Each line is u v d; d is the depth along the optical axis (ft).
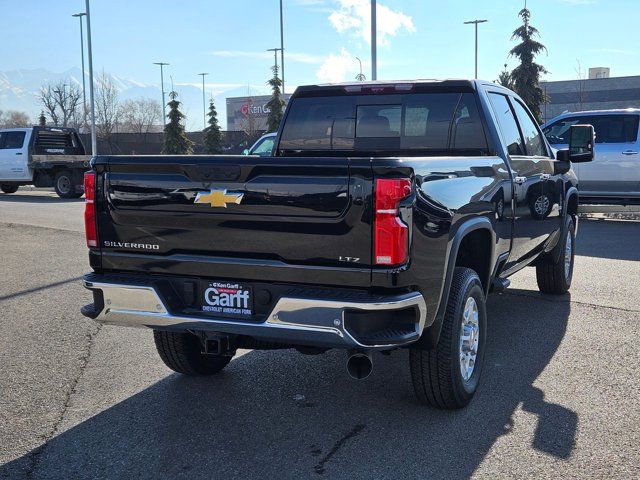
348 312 11.44
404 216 11.41
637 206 46.73
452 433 13.09
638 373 16.17
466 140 17.69
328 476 11.52
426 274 12.09
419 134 18.29
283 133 19.88
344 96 19.02
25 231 43.86
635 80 176.24
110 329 20.57
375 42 56.03
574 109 183.32
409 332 11.75
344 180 11.43
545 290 24.17
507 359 17.35
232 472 11.72
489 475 11.43
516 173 17.43
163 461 12.16
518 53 122.42
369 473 11.59
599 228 42.98
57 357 17.93
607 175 45.57
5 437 13.15
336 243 11.59
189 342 15.72
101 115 199.21
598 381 15.71
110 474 11.71
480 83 17.74
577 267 29.35
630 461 11.84
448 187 12.97
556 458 11.99
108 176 13.24
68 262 32.22
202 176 12.34
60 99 197.77
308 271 11.83
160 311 12.79
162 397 15.17
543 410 14.11
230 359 17.78
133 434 13.26
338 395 15.23
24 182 76.48
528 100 121.80
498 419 13.70
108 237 13.44
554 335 19.38
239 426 13.61
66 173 73.61
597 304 22.88
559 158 23.04
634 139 45.03
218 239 12.45
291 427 13.53
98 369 17.02
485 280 15.72
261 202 11.95
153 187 12.79
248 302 12.38
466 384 14.34
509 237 17.02
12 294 25.30
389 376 16.42
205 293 12.71
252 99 235.81
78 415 14.20
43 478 11.58
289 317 11.73
